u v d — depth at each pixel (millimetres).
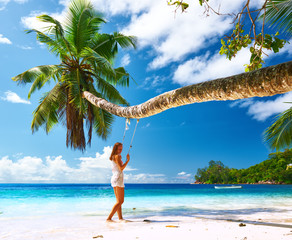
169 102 3123
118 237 3535
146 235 3633
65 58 11812
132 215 6281
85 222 5113
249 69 3406
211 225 4477
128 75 14102
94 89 12344
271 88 2014
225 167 110125
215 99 2586
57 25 10742
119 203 5391
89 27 12727
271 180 77188
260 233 3664
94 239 3443
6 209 7719
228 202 10320
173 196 14641
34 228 4441
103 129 13539
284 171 73562
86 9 11805
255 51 3312
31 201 10891
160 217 5824
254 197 13711
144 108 3674
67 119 11445
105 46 13438
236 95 2311
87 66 12258
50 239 3494
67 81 11234
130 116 4230
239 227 4227
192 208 7926
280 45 3203
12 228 4457
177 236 3535
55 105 12383
